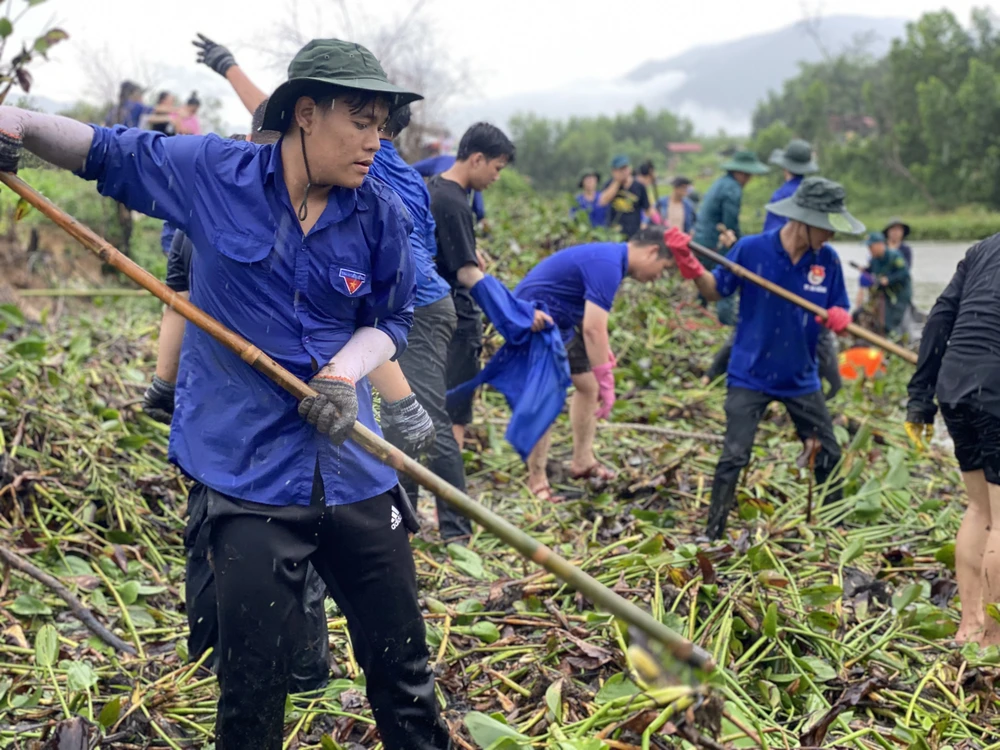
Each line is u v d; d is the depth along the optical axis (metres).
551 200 16.77
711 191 10.38
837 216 5.27
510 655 3.78
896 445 7.13
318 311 2.66
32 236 10.30
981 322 4.17
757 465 6.39
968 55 65.19
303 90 2.47
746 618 3.85
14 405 5.35
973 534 4.34
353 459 2.68
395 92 2.49
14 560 4.04
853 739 3.31
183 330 3.52
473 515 2.49
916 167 61.56
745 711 3.29
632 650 2.55
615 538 5.21
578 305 5.90
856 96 83.06
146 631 4.05
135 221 12.60
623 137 120.88
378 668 2.78
